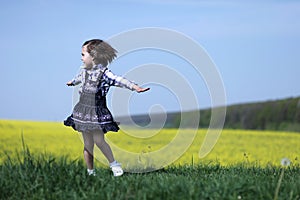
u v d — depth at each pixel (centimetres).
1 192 555
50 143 1842
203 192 516
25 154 672
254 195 517
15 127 2219
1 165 657
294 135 2538
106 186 552
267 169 721
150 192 521
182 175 654
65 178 575
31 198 543
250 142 2198
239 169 740
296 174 685
